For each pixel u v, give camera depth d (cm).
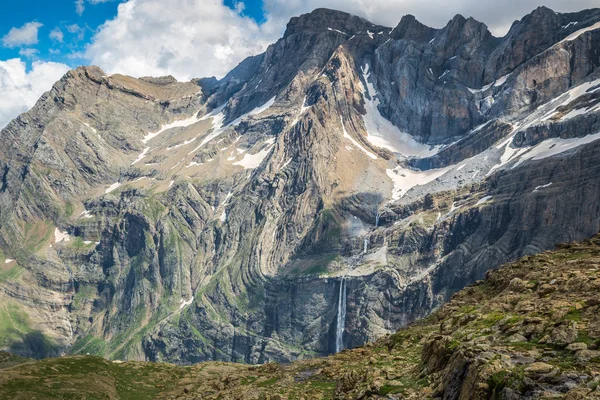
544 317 4103
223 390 7306
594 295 4238
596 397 2822
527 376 3244
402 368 4928
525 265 6550
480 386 3322
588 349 3431
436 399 3794
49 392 7181
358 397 4528
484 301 6034
